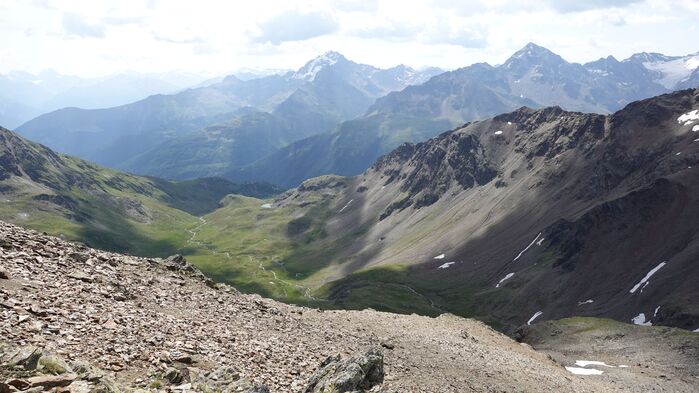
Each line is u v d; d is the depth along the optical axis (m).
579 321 130.38
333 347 33.81
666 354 99.44
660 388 78.56
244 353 26.12
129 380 18.91
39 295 23.69
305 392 23.50
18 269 26.02
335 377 23.14
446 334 52.38
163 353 22.17
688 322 171.50
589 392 49.47
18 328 19.58
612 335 115.75
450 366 38.66
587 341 114.88
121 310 25.70
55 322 21.47
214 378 21.12
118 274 31.75
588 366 94.06
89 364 18.08
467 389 33.47
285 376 25.25
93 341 21.02
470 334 58.94
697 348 99.38
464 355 44.44
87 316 23.31
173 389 18.67
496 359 47.81
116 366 19.58
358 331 41.94
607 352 105.56
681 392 77.00
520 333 131.62
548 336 124.12
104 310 24.84
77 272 28.95
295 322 37.66
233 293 39.38
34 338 19.19
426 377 33.25
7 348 17.22
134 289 30.30
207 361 23.31
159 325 25.55
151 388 18.36
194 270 40.34
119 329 23.11
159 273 35.91
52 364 16.75
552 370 55.84
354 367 23.61
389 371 32.03
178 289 33.88
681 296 189.12
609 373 87.44
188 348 23.95
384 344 38.75
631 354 102.25
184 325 27.05
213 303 34.12
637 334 113.75
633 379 83.56
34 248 30.06
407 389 29.12
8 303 21.36
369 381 24.11
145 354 21.56
